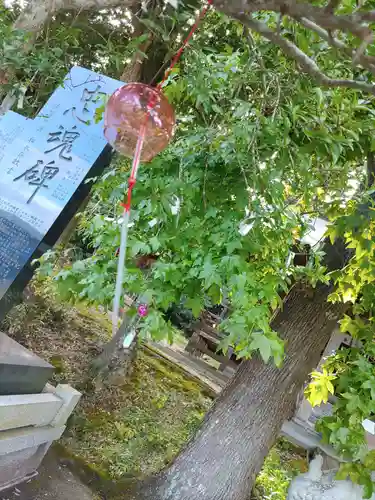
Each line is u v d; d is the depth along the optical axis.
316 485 4.45
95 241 3.25
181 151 2.96
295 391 4.83
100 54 5.05
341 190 3.33
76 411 5.66
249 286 2.82
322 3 2.19
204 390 8.38
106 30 5.03
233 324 2.62
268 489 5.86
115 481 4.72
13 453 3.71
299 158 2.73
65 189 4.23
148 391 7.02
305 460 6.82
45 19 2.88
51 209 4.19
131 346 6.52
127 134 1.69
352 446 3.44
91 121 4.41
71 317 7.96
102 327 8.47
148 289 2.73
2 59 2.82
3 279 4.12
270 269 3.29
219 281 2.54
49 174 4.31
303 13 1.57
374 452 3.41
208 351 10.95
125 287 2.79
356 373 3.54
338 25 1.53
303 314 4.85
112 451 5.19
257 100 3.16
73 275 3.04
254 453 4.68
